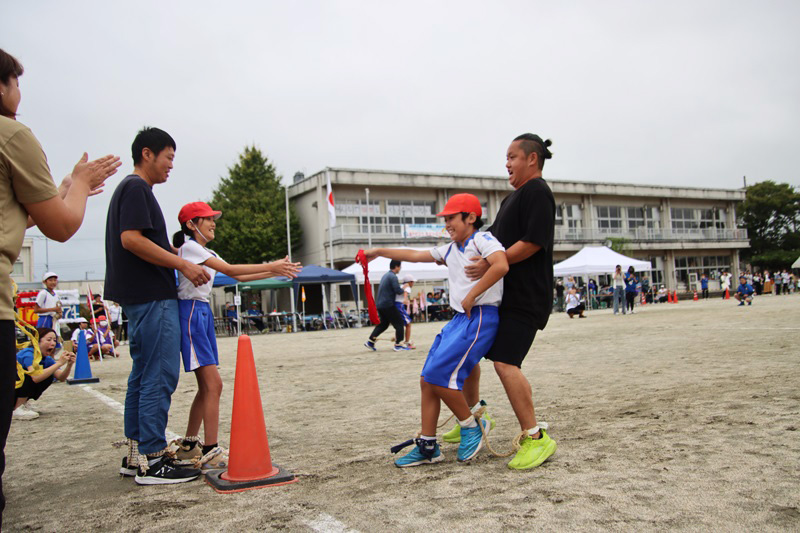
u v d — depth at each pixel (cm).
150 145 325
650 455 303
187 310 333
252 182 3603
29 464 369
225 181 3631
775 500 230
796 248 5516
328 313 2478
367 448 364
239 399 305
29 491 307
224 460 342
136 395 327
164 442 316
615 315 2048
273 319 2403
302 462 337
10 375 185
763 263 5434
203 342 335
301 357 1076
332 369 852
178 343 321
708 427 354
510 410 461
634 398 470
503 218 333
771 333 950
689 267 4575
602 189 4128
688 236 4453
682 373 586
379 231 3341
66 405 637
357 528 225
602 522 217
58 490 307
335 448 369
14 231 192
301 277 2173
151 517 253
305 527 229
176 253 342
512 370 311
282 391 649
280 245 3478
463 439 325
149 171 328
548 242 315
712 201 4744
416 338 1440
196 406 350
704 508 226
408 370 791
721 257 4741
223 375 843
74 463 368
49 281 929
